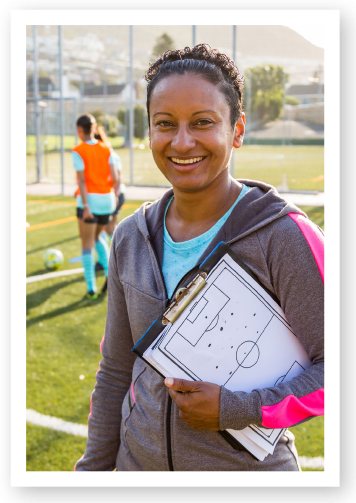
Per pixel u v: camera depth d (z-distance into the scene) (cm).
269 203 109
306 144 2534
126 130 2806
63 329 436
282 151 2391
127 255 124
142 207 127
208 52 109
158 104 103
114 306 130
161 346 103
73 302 502
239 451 109
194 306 104
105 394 136
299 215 106
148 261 119
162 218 121
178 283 113
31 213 970
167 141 104
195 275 105
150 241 119
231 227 110
